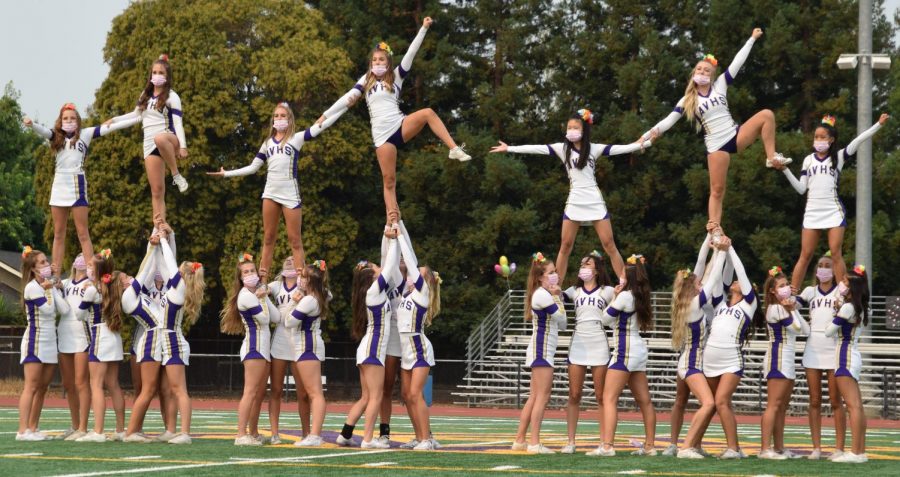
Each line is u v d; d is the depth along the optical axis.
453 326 32.97
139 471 10.53
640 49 33.62
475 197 34.34
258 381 14.20
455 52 35.62
